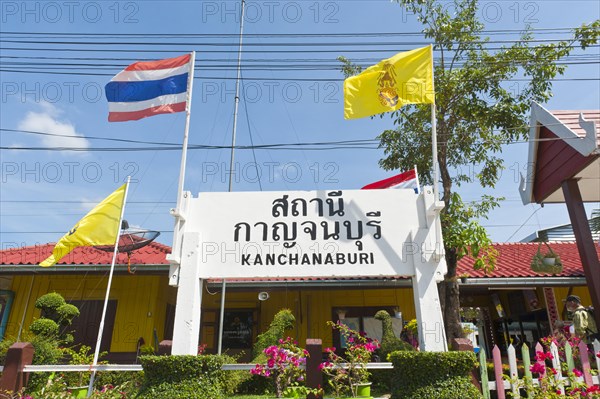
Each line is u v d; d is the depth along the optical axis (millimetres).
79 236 7727
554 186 8477
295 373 6199
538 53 9625
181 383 5273
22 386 6102
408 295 12344
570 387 5512
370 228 6320
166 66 7527
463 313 14336
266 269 6121
